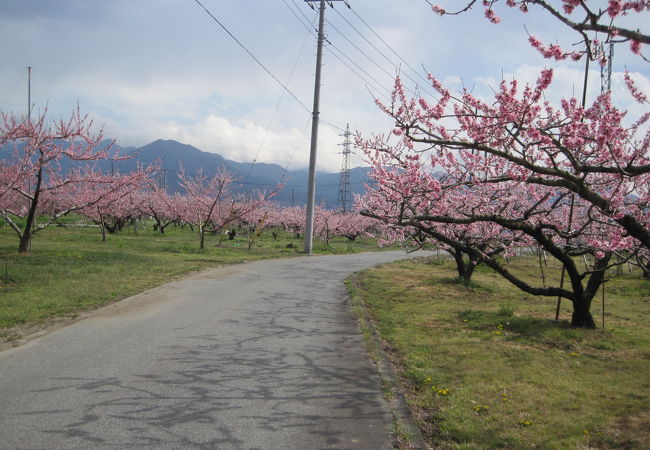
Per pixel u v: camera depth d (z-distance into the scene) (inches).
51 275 540.4
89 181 805.9
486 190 462.3
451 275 816.9
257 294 520.1
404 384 259.0
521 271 989.2
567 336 382.6
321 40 1133.7
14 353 275.0
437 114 279.4
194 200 1217.4
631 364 305.6
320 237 2001.7
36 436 174.1
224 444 175.0
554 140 206.5
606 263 414.0
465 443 185.2
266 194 1323.8
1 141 637.9
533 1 174.2
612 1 151.3
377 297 563.2
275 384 244.7
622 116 249.0
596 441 186.2
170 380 241.9
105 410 200.5
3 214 746.8
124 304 424.5
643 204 340.5
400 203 389.4
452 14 191.5
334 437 185.5
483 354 316.8
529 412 217.0
